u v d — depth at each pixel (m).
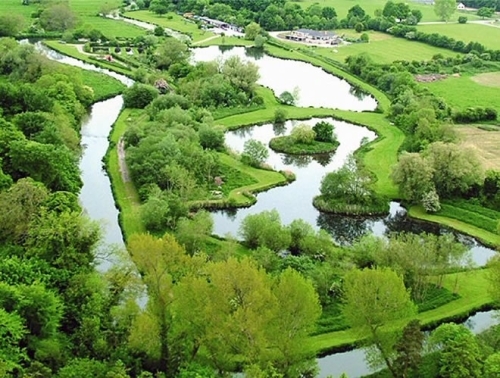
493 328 94.94
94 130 188.38
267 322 79.38
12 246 100.00
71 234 98.88
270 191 153.75
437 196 143.38
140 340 80.88
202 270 89.44
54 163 130.38
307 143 181.75
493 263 100.06
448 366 83.19
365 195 145.12
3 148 130.88
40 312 80.88
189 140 161.75
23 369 72.56
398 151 176.50
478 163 150.25
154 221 126.56
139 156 149.12
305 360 84.06
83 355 81.69
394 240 113.19
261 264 106.44
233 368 85.31
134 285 94.81
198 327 81.81
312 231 121.62
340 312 102.25
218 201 142.38
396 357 89.62
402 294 85.19
